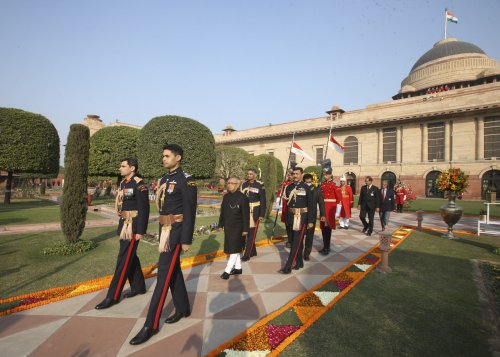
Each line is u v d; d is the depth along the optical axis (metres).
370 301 3.89
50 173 16.53
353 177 35.84
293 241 5.21
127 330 3.02
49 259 5.47
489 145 26.88
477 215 15.03
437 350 2.79
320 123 38.94
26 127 15.14
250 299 3.88
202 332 3.02
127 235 3.70
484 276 5.08
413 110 31.27
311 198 5.47
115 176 22.03
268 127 45.44
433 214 16.36
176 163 3.44
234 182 4.77
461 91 28.30
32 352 2.61
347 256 6.35
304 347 2.78
